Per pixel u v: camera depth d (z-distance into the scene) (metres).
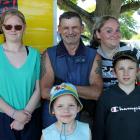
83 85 3.78
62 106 3.28
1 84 3.58
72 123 3.32
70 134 3.31
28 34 4.53
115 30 4.04
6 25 3.66
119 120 3.45
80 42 3.81
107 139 3.54
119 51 3.79
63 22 3.73
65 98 3.27
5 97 3.59
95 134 3.58
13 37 3.66
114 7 5.79
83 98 3.77
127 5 6.59
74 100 3.29
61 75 3.75
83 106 3.81
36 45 4.56
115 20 4.08
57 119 3.40
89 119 3.83
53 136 3.31
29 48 3.78
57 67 3.75
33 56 3.72
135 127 3.42
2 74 3.57
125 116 3.44
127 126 3.42
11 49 3.70
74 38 3.71
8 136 3.59
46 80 3.75
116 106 3.46
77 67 3.75
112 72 4.01
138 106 3.45
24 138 3.65
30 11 4.52
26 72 3.63
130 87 3.49
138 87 3.52
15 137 3.61
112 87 3.56
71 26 3.70
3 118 3.60
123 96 3.47
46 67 3.76
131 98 3.46
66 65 3.74
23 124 3.61
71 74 3.74
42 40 4.57
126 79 3.46
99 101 3.57
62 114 3.27
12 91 3.59
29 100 3.68
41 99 3.81
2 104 3.57
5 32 3.70
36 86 3.76
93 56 3.80
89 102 3.82
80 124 3.38
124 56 3.49
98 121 3.56
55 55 3.76
